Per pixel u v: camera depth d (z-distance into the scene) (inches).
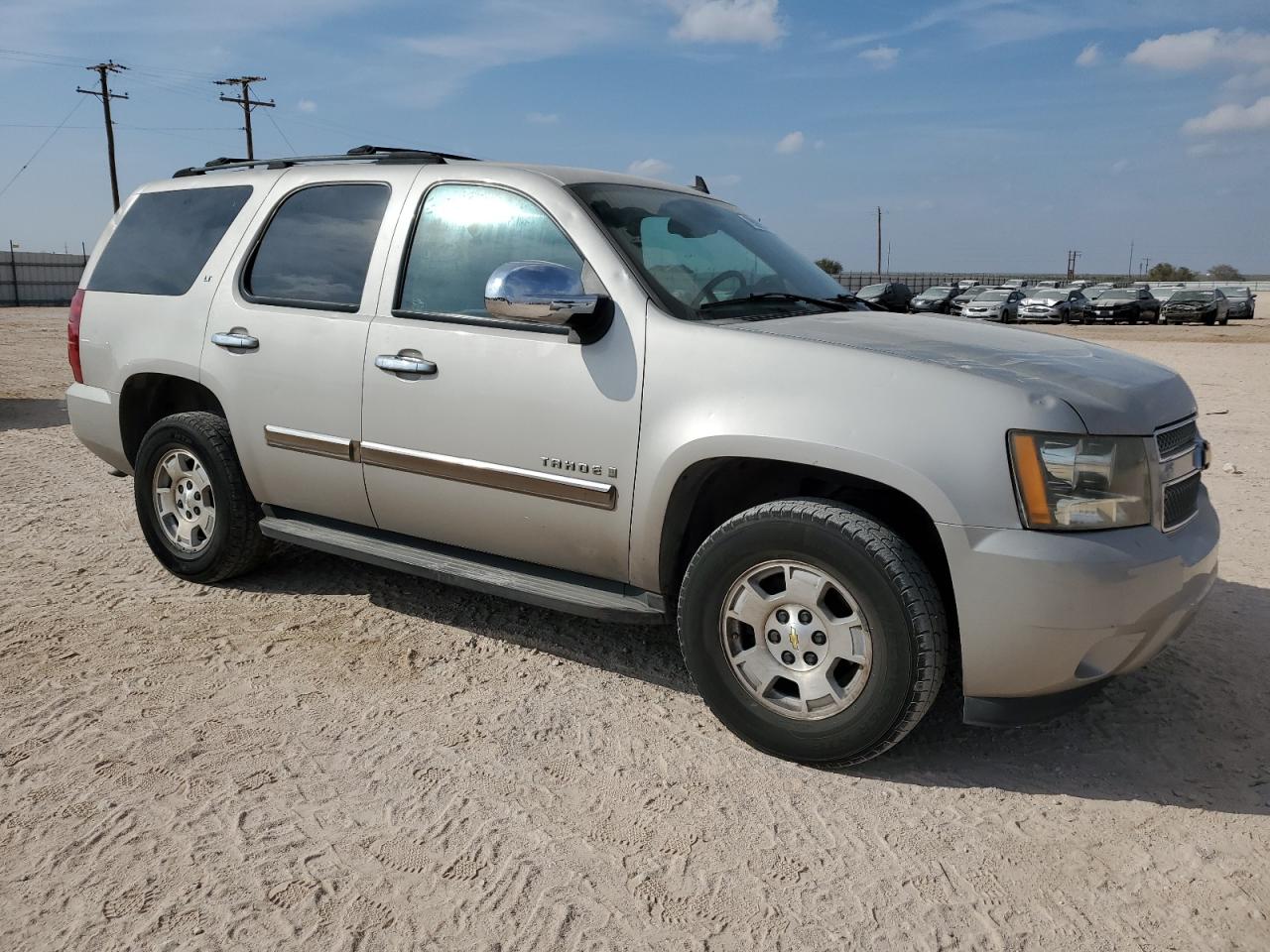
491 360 137.5
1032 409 107.7
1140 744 128.1
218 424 174.2
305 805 110.0
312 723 129.2
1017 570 105.8
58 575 186.7
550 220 138.3
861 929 91.7
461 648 155.1
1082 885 99.0
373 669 146.3
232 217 174.6
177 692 137.3
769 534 117.0
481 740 125.7
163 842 102.6
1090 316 1487.5
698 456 120.8
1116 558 106.5
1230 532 226.2
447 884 97.0
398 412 146.6
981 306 1481.3
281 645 154.7
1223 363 727.1
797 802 113.0
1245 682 145.9
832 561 113.2
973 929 92.0
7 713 130.1
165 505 182.1
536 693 139.6
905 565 109.8
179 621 164.1
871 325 132.6
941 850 104.3
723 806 111.7
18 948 86.7
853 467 112.0
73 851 100.8
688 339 124.2
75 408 192.9
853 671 120.0
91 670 143.8
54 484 266.2
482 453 139.2
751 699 122.6
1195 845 105.9
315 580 185.2
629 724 131.0
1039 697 113.0
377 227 154.8
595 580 139.3
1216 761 124.0
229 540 173.0
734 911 93.8
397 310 148.8
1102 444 108.7
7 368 578.2
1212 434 370.6
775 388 117.7
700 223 152.7
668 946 88.8
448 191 149.0
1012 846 105.4
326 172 165.2
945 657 112.5
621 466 127.7
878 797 114.5
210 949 87.0
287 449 160.7
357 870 98.7
